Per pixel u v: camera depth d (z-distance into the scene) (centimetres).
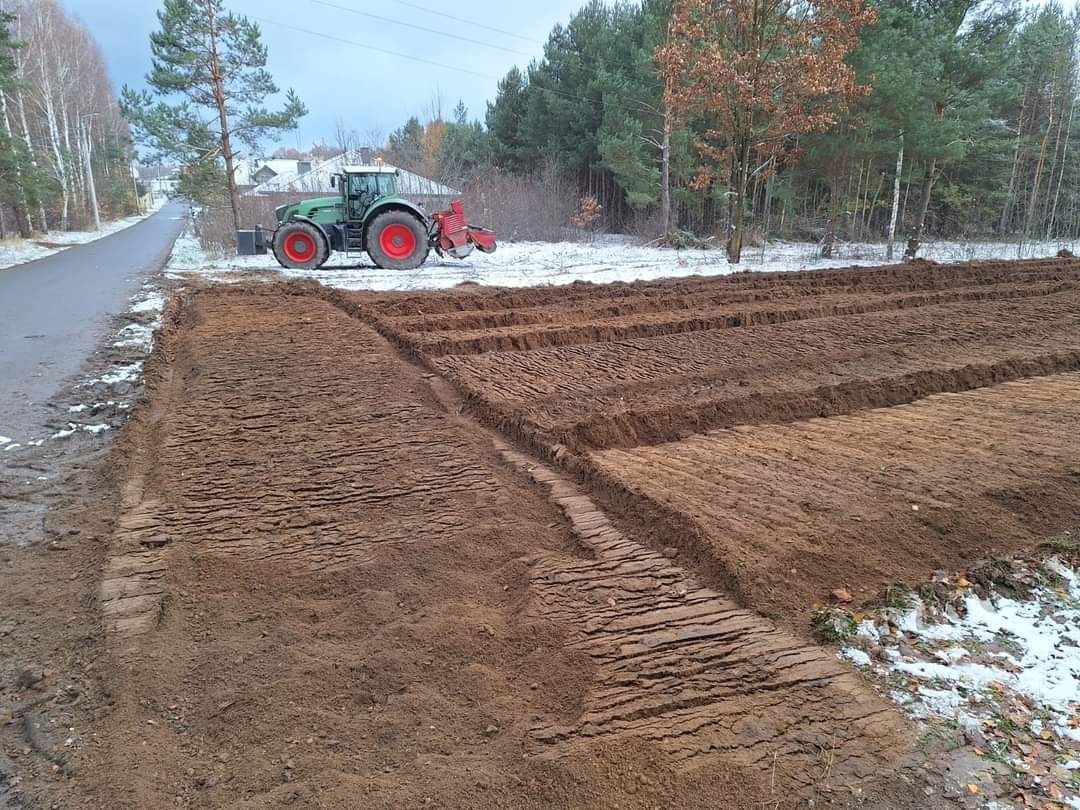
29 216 2902
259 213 2327
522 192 2602
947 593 317
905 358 725
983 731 237
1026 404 586
